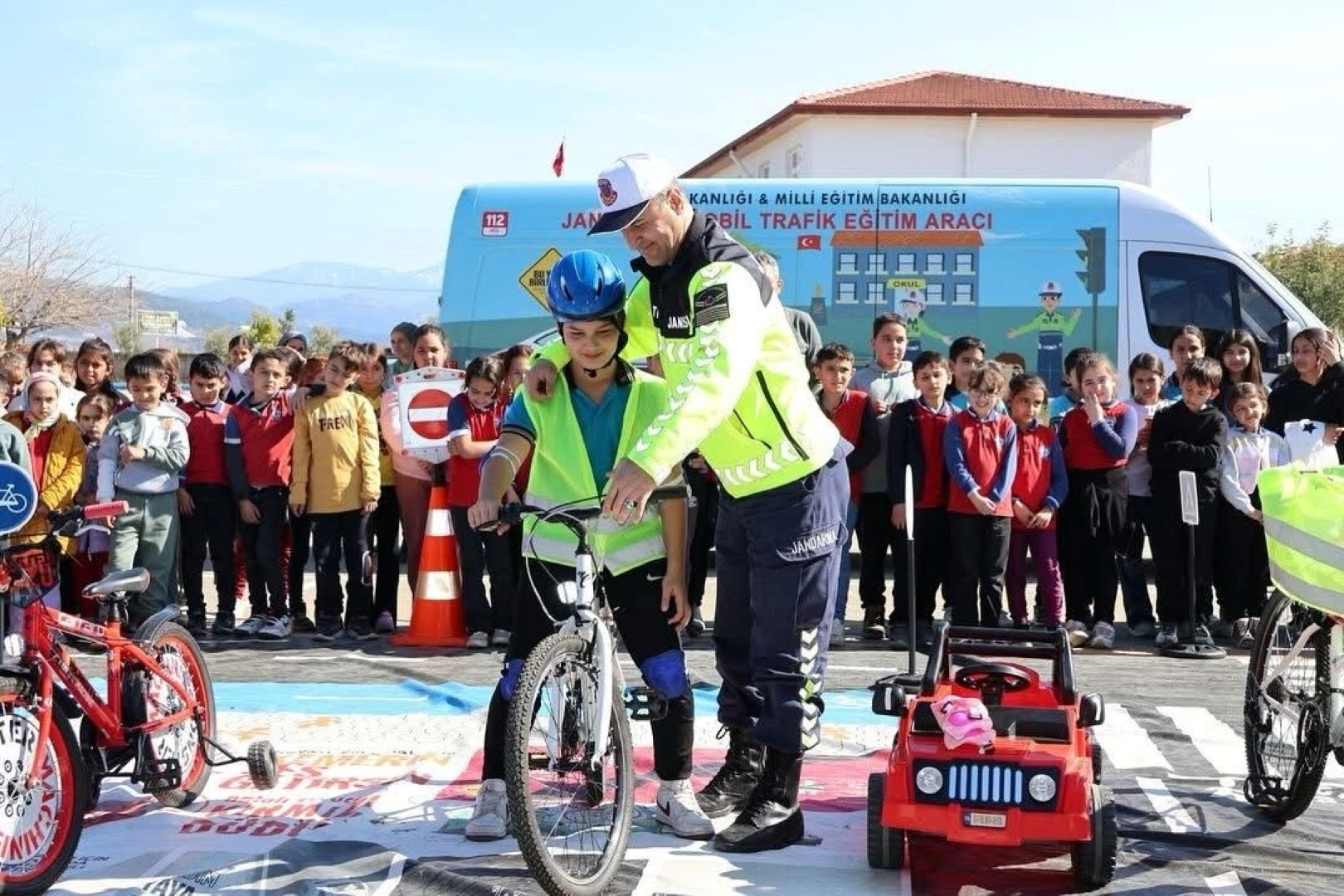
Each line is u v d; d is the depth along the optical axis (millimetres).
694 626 8852
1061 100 35250
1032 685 4762
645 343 4637
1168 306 12141
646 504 4316
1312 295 39375
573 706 4184
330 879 4309
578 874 4152
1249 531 8742
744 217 12320
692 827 4777
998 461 8344
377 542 9273
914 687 4992
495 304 12359
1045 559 8586
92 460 8945
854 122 34781
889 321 9625
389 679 7500
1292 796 4914
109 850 4609
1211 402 9750
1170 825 5023
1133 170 35000
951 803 4238
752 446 4488
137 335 54219
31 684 4207
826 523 4605
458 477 8445
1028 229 12195
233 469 8766
